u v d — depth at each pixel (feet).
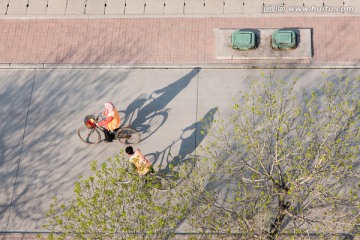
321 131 49.67
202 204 47.34
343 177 45.42
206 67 60.44
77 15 64.69
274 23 62.23
